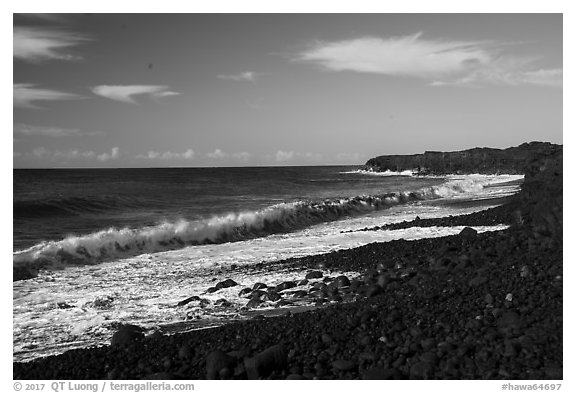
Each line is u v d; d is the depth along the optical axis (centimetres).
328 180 6825
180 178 6178
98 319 830
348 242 1541
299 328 655
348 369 539
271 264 1222
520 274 769
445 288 763
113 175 6750
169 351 635
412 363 535
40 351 698
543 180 1087
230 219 1888
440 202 2947
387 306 711
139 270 1221
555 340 554
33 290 1030
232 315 820
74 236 1587
